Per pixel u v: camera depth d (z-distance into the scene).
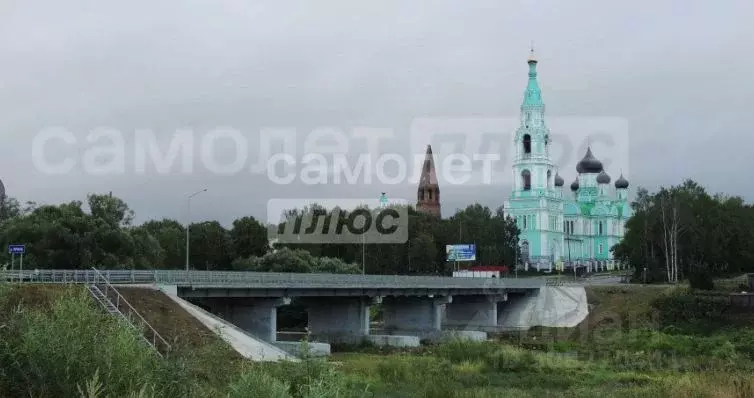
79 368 20.66
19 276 60.38
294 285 91.56
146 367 21.67
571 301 139.62
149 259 114.75
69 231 97.19
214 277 80.94
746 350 88.25
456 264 182.62
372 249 178.00
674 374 67.06
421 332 126.81
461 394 52.59
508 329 134.38
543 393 55.09
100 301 57.97
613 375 65.94
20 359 20.89
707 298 115.12
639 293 134.25
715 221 160.75
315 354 48.81
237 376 26.08
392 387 54.47
